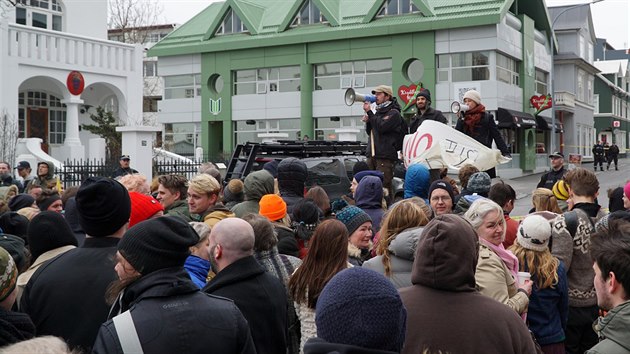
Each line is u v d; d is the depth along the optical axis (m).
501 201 5.99
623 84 68.50
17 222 5.64
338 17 37.19
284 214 5.67
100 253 3.70
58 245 4.30
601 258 3.09
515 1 36.88
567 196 7.60
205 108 40.91
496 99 33.09
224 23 41.03
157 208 4.91
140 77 27.89
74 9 29.55
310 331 4.07
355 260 5.10
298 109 38.12
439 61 34.44
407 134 9.67
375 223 6.28
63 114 28.31
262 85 39.38
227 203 7.95
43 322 3.55
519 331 3.06
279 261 4.57
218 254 3.94
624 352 2.84
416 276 3.16
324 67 37.69
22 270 4.52
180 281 3.00
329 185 13.34
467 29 33.50
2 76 23.05
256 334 3.80
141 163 18.33
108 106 29.34
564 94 45.56
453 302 3.07
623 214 5.00
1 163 12.38
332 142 14.88
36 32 24.19
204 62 40.88
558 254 5.14
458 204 6.29
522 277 4.40
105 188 3.74
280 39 37.91
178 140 42.25
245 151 13.67
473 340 2.98
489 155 8.72
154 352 2.80
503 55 34.69
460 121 9.33
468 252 3.11
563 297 4.77
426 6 34.16
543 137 42.78
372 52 35.84
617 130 66.00
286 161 7.29
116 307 3.20
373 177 6.57
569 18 51.62
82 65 25.69
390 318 2.11
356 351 2.07
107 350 2.80
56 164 22.34
